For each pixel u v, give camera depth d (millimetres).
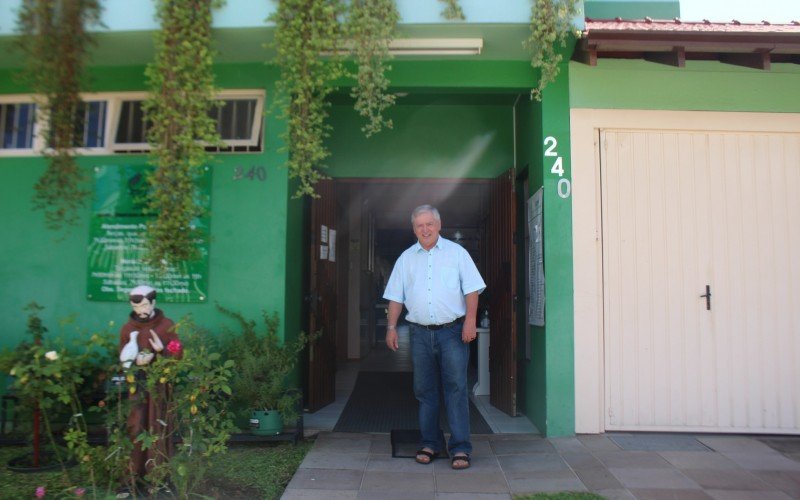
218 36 4961
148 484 3916
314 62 4738
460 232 11852
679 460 4684
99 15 4840
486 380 7191
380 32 4645
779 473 4410
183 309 5336
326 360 6602
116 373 4266
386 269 13930
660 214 5465
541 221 5477
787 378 5367
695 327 5402
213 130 4895
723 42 4836
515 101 6504
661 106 5473
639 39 4816
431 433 4727
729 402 5359
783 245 5465
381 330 12891
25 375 4141
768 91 5523
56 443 4773
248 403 5016
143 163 5477
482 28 4879
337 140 6738
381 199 9727
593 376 5297
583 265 5344
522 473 4426
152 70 4793
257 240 5363
